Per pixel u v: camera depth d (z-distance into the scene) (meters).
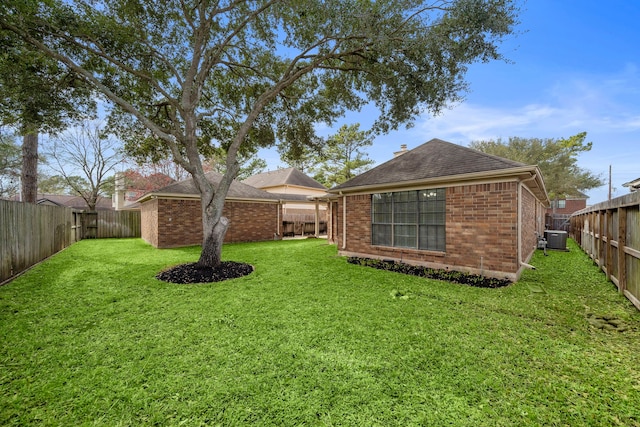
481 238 6.60
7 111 6.87
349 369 2.74
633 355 3.04
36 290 5.41
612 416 2.15
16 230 6.53
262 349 3.13
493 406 2.25
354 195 9.50
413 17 6.02
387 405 2.25
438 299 4.94
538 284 5.93
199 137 10.26
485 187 6.54
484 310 4.39
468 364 2.84
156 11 6.93
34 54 6.08
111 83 7.82
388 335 3.49
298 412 2.17
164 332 3.57
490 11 5.34
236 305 4.60
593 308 4.49
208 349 3.12
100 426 2.03
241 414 2.15
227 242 14.37
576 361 2.91
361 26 5.87
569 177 27.11
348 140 24.59
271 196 16.23
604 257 7.04
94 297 5.00
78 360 2.90
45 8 5.67
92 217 16.33
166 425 2.04
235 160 7.77
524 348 3.17
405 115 7.70
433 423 2.06
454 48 5.82
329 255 10.05
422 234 7.76
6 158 15.62
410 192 8.00
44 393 2.38
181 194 12.55
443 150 8.50
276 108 10.05
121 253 10.34
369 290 5.50
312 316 4.11
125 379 2.58
